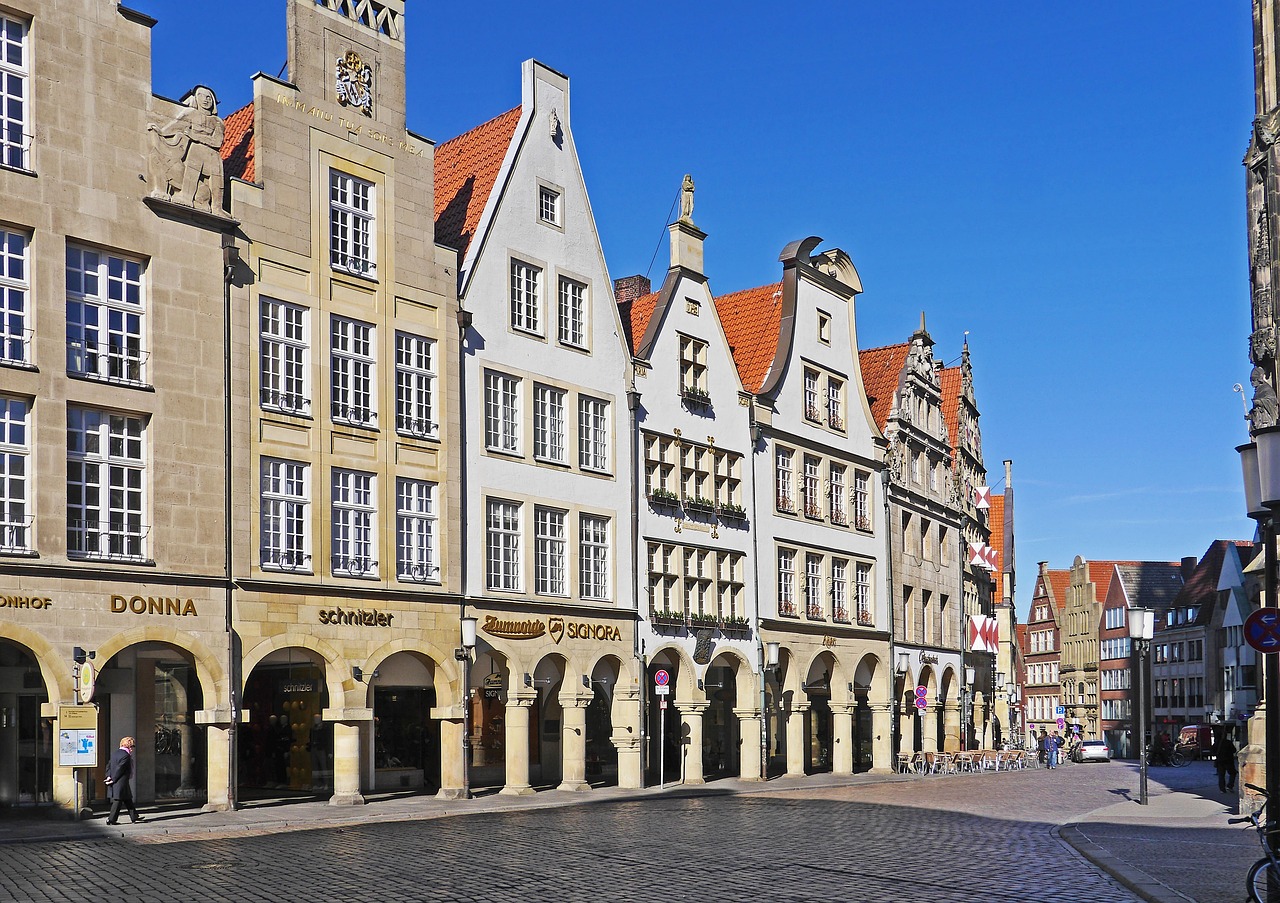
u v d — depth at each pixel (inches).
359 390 1336.1
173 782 1293.1
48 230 1098.7
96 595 1095.6
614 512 1636.3
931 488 2503.7
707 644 1755.7
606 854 848.9
